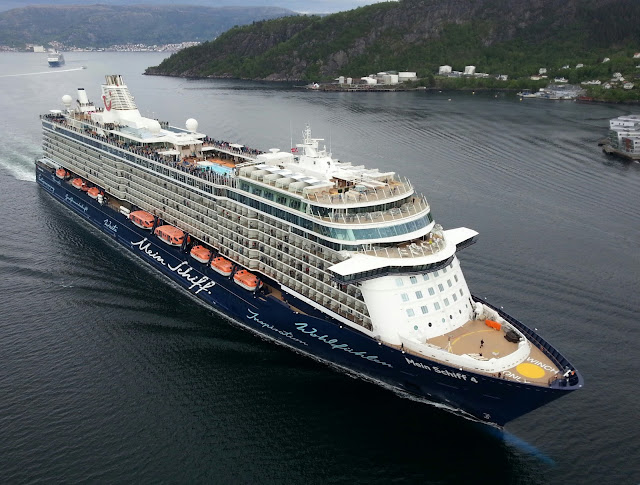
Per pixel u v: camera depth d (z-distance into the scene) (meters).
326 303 63.19
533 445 54.50
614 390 61.34
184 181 83.69
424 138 176.25
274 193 67.25
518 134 184.25
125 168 98.00
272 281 70.44
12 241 98.94
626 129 169.38
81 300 79.62
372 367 61.19
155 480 49.88
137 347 69.19
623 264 88.25
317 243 61.91
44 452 52.50
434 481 50.72
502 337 58.12
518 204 114.31
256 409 59.06
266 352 69.00
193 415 57.94
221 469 51.34
